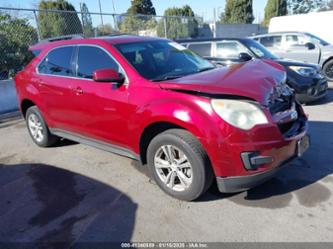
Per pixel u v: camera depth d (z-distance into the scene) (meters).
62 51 4.45
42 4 14.99
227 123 2.78
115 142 3.82
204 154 2.97
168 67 3.80
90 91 3.86
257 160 2.82
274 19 15.98
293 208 3.07
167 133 3.15
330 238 2.63
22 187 3.87
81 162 4.50
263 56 7.36
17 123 7.03
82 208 3.31
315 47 10.03
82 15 9.99
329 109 6.67
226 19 33.75
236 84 2.98
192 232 2.83
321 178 3.59
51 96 4.52
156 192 3.53
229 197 3.32
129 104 3.42
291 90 3.63
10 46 8.30
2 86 7.81
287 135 3.03
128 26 12.14
